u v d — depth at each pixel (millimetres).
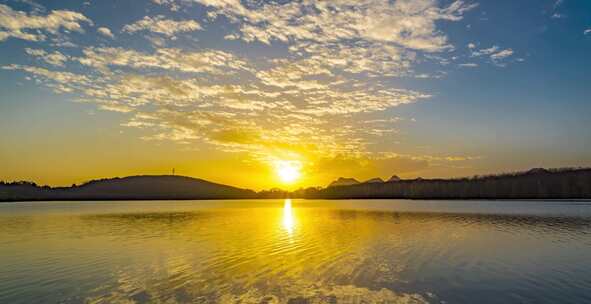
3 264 23359
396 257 24438
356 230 40906
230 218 64062
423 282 18188
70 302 15703
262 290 17031
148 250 28156
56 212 87688
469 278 18906
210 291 16953
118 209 106562
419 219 55812
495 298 15664
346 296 16047
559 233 36594
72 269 21719
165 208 115125
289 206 130375
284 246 29547
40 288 17781
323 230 41312
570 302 15086
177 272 20719
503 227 42688
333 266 21859
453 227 43312
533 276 19250
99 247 29844
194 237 36031
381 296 16016
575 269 20766
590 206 87812
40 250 28641
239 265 22422
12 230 43875
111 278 19500
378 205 124000
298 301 15406
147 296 16312
